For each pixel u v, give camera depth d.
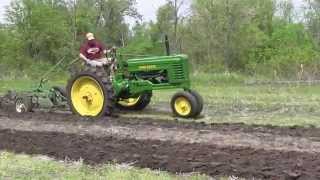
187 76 14.81
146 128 12.26
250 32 46.94
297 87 24.80
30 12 43.88
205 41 46.50
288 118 14.53
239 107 16.88
